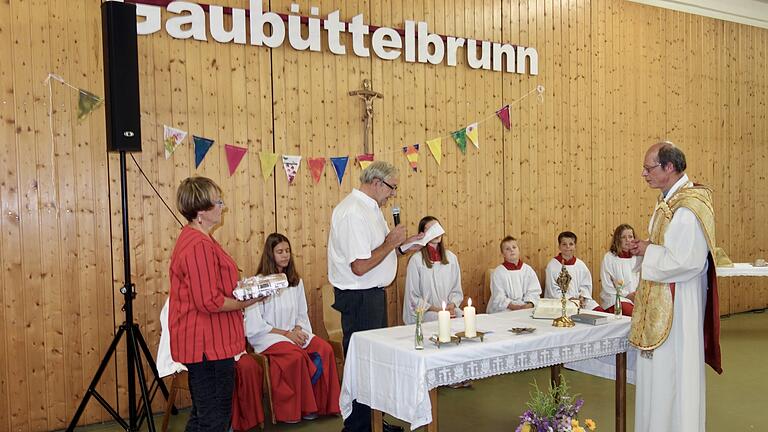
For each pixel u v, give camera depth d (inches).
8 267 148.0
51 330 152.3
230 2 171.8
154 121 162.6
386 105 196.7
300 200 182.4
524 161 226.5
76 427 154.4
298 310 163.9
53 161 152.4
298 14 181.8
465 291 213.0
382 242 124.4
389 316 198.5
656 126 260.7
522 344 110.3
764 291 292.7
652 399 113.6
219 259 98.8
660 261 109.8
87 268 156.1
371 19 194.7
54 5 152.0
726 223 282.5
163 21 162.9
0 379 147.3
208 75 169.2
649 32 258.1
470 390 177.2
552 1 232.5
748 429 145.5
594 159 244.1
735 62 284.2
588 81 241.8
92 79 156.3
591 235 243.8
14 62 148.3
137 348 138.1
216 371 98.6
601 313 131.3
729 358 208.7
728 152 283.0
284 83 179.8
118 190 159.6
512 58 221.0
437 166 206.8
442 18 208.1
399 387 104.3
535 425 102.2
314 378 153.3
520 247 225.8
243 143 173.9
